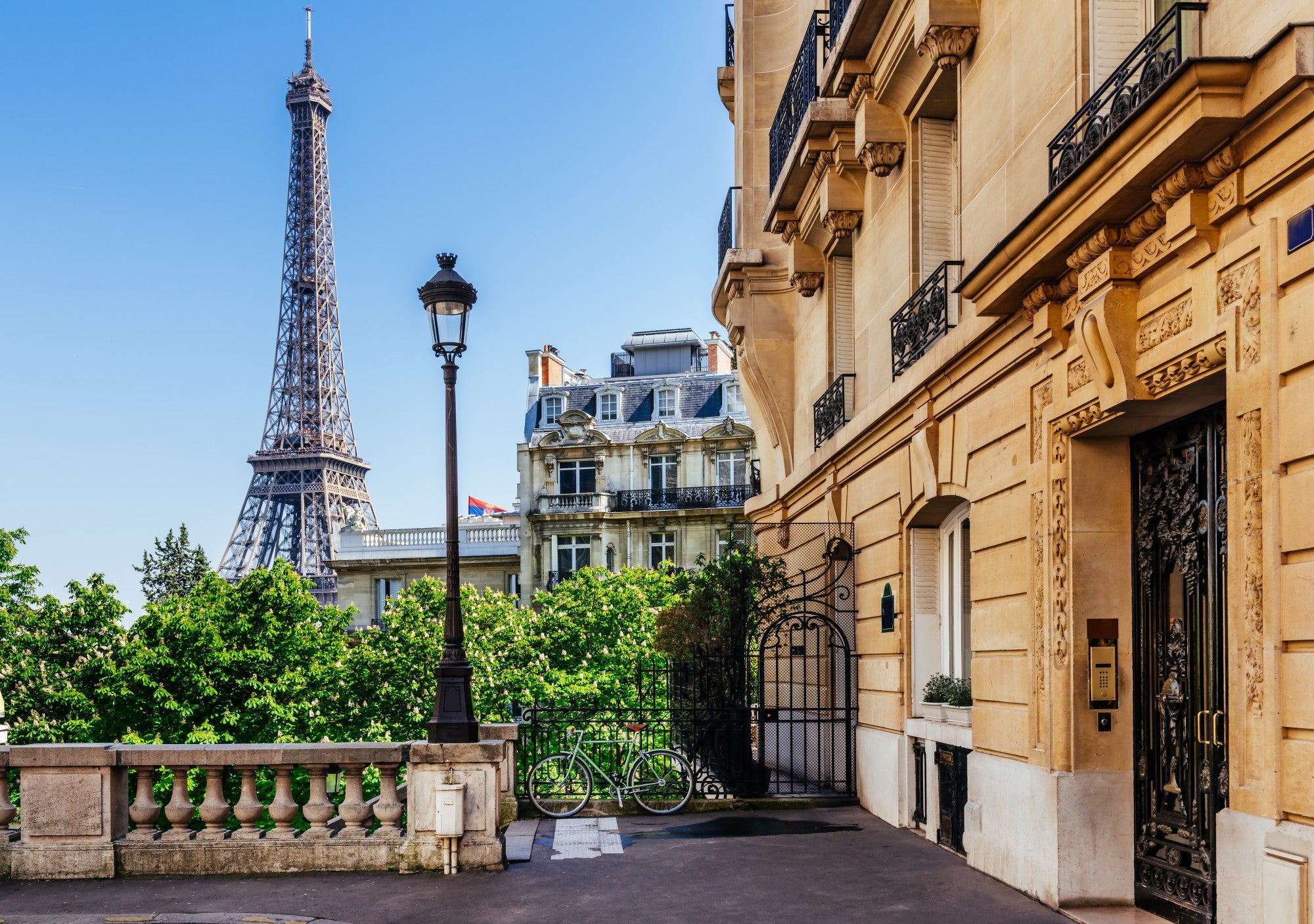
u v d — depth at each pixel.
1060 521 8.54
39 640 32.03
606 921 8.31
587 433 65.62
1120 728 8.36
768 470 21.52
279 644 33.88
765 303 20.22
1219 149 6.11
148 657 31.56
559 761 14.60
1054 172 8.36
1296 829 5.45
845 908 8.65
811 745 17.00
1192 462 7.57
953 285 11.65
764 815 13.81
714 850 11.21
